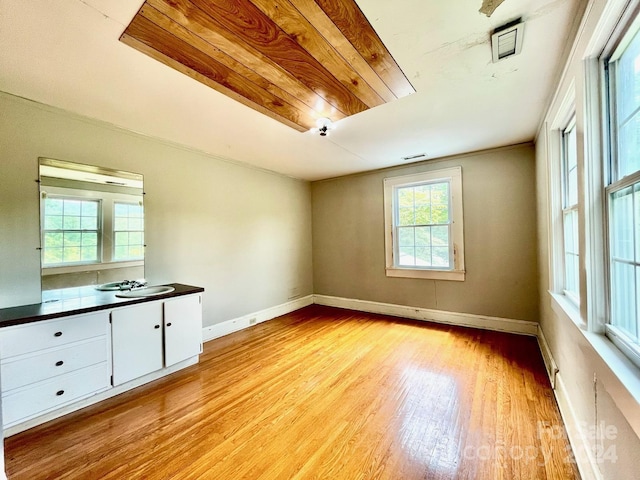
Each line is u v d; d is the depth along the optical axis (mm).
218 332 3465
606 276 1236
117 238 2621
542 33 1411
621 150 1148
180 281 3113
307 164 3957
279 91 1955
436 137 2930
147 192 2842
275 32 1394
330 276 4902
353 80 1844
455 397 2047
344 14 1281
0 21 1284
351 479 1375
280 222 4457
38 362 1804
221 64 1656
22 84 1871
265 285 4152
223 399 2102
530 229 3213
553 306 2082
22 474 1433
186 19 1301
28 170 2117
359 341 3205
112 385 2137
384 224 4285
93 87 1903
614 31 1079
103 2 1200
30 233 2131
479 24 1351
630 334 1068
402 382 2283
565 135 2094
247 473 1425
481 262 3523
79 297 2371
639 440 856
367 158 3682
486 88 1949
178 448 1604
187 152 3188
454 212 3678
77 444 1642
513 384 2195
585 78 1253
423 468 1429
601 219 1248
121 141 2637
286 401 2059
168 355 2486
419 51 1554
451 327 3611
